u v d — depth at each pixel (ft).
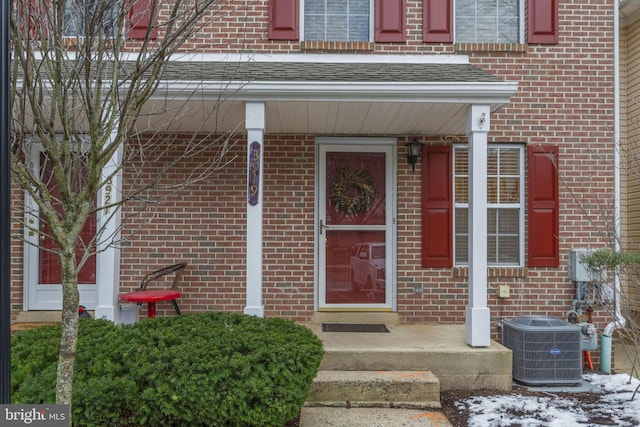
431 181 20.97
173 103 16.06
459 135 21.04
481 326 16.66
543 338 16.98
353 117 18.30
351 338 17.98
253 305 16.05
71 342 8.75
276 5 20.70
